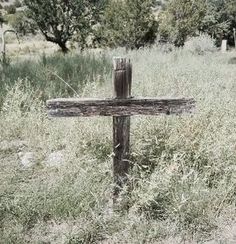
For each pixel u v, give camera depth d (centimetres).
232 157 361
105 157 381
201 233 297
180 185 320
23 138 462
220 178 350
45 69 717
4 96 557
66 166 357
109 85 611
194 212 304
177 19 1812
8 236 277
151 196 296
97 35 1848
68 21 1953
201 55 1458
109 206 319
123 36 1731
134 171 334
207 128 387
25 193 319
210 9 2458
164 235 294
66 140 414
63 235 284
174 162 324
